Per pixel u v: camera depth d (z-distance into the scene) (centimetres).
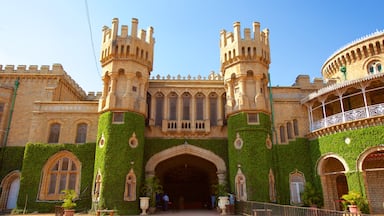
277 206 1558
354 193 1977
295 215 1385
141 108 2434
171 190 3328
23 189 2389
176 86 2730
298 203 2388
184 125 2611
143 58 2558
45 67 2911
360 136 2130
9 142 2639
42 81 2880
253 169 2258
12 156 2584
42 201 2369
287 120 2612
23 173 2431
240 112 2420
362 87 2183
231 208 2131
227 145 2589
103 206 2114
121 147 2264
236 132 2408
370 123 2097
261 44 2603
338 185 2512
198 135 2611
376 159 2397
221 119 2656
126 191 2194
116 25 2561
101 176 2206
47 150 2506
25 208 2320
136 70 2486
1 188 2486
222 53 2697
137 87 2502
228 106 2522
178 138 2592
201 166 2994
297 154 2516
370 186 2373
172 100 2750
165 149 2553
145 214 2125
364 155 2089
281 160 2491
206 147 2573
